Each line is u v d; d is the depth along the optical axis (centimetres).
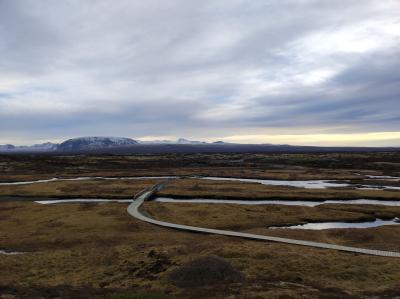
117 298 2098
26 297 2216
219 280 2597
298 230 4391
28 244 3862
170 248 3409
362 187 8394
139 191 7519
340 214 5375
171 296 2223
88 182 9056
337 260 3039
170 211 5575
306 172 11662
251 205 5997
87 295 2291
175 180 9625
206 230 4244
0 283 2659
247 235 3972
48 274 2898
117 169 13300
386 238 4041
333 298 2166
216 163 16275
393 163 14775
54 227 4603
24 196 7206
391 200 6706
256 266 2930
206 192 7356
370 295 2289
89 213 5422
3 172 12038
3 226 4678
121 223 4781
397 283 2553
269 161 17362
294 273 2761
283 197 6875
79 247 3719
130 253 3341
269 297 2177
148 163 16175
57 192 7469
